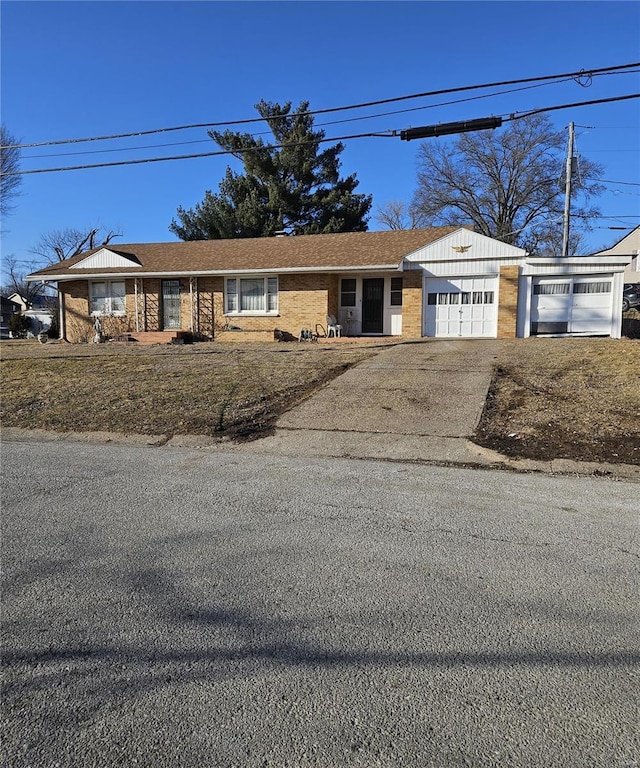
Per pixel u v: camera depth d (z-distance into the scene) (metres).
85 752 2.01
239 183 32.84
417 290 18.38
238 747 2.03
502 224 40.44
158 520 4.36
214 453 6.62
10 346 20.61
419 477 5.52
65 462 6.21
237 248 21.70
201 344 18.44
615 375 9.56
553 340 15.70
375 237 20.75
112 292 21.23
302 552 3.74
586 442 6.45
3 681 2.41
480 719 2.16
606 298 16.98
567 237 22.62
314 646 2.66
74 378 11.42
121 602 3.09
